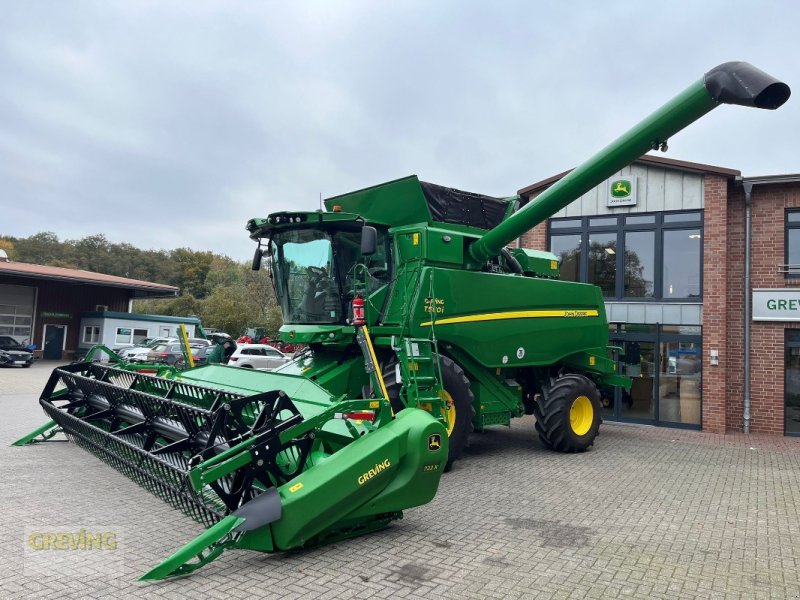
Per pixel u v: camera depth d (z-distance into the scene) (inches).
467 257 353.1
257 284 2228.1
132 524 208.5
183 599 151.4
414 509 242.4
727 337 508.7
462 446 321.4
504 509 247.9
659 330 525.7
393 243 339.3
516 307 366.6
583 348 414.6
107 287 1489.9
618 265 546.0
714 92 245.4
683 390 514.3
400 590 161.5
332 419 205.8
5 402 551.5
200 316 1961.1
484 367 354.9
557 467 340.2
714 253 500.7
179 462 215.3
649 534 219.5
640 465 350.9
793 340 489.7
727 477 321.7
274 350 965.2
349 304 326.0
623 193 544.7
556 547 201.8
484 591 163.2
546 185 565.6
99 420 293.6
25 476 270.5
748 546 208.5
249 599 152.5
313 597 155.1
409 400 270.7
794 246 495.2
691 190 518.3
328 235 324.5
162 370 328.5
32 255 3287.4
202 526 206.5
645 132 269.9
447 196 356.5
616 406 538.9
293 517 174.7
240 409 184.2
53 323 1400.1
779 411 486.0
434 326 315.3
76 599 149.6
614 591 166.6
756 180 496.1
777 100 241.0
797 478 320.8
